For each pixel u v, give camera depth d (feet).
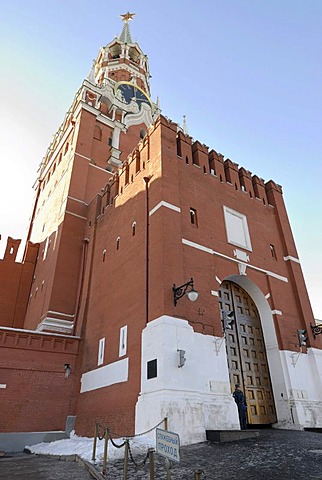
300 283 75.36
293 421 57.31
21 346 64.59
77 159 104.94
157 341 47.26
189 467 31.94
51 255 93.45
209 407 46.96
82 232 93.35
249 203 79.10
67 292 83.56
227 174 79.41
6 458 48.42
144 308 53.36
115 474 31.12
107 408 54.34
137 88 160.56
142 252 59.47
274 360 63.77
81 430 59.62
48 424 61.11
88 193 101.09
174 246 55.57
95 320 69.36
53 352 67.26
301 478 26.45
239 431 44.47
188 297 51.19
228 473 29.09
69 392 65.36
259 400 59.41
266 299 67.77
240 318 65.51
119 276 65.21
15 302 102.22
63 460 42.70
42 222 117.19
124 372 53.11
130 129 128.57
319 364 65.87
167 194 60.29
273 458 33.01
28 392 61.93
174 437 21.99
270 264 73.51
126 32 197.16
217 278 61.41
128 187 74.08
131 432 46.55
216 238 65.72
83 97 122.93
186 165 69.67
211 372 50.37
